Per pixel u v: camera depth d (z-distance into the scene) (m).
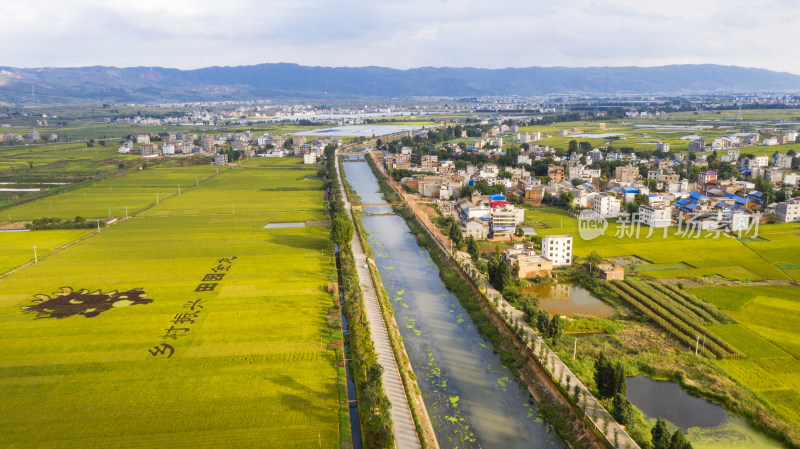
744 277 179.50
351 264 191.62
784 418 102.56
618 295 166.75
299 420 102.44
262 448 94.50
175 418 102.62
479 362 133.38
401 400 112.38
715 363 123.62
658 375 120.62
